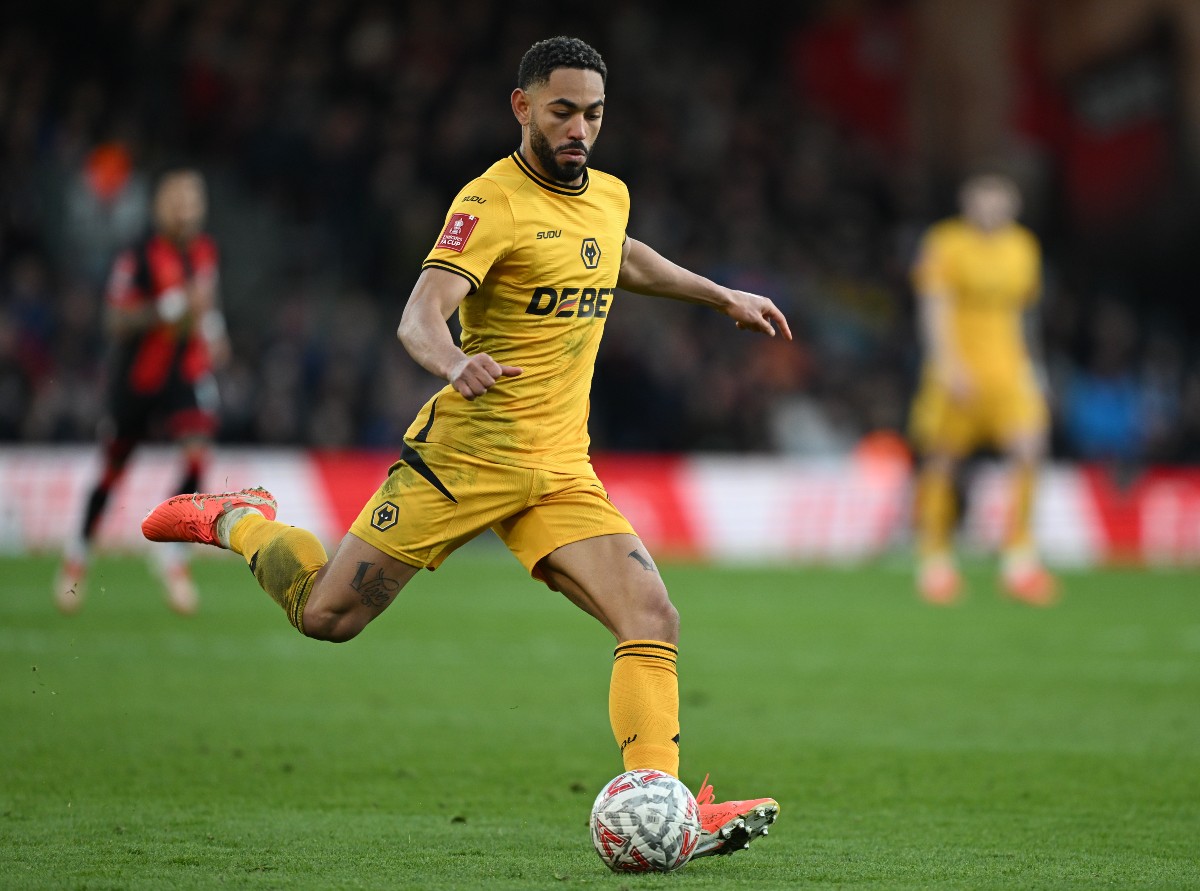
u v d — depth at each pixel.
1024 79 93.81
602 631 39.53
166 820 18.20
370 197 74.19
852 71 94.75
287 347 65.19
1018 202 92.19
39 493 56.84
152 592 45.12
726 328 75.12
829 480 63.88
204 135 75.12
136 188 70.44
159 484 57.44
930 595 46.72
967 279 44.09
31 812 18.53
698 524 62.38
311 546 17.12
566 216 16.41
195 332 38.41
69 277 67.69
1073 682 31.61
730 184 82.38
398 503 16.45
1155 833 18.14
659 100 84.94
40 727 24.52
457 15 81.75
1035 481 45.41
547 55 16.02
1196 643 38.12
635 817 15.31
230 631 37.38
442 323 15.43
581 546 16.55
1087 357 79.44
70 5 75.31
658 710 16.14
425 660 33.81
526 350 16.42
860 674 32.62
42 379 61.94
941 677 32.22
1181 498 64.94
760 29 94.38
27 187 69.19
